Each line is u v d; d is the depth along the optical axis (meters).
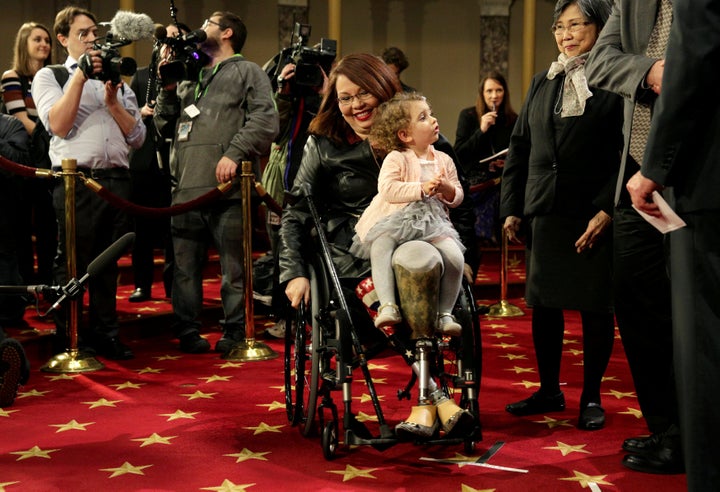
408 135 3.43
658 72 2.76
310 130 3.87
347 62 3.71
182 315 5.94
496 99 7.32
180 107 5.88
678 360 2.47
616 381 4.98
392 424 4.08
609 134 3.96
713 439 2.40
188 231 5.89
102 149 5.48
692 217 2.41
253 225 6.03
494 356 5.78
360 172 3.77
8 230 5.79
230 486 3.21
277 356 5.74
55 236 6.75
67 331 5.33
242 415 4.25
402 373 5.20
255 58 14.45
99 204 5.45
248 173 5.61
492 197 7.40
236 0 14.29
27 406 4.43
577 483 3.24
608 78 2.94
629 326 3.54
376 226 3.37
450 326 3.24
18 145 5.79
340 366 3.33
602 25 3.97
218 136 5.73
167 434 3.92
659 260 3.40
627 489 3.17
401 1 14.84
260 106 5.68
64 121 5.30
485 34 14.81
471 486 3.21
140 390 4.79
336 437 3.56
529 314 7.62
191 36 5.63
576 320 7.26
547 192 4.04
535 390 4.80
